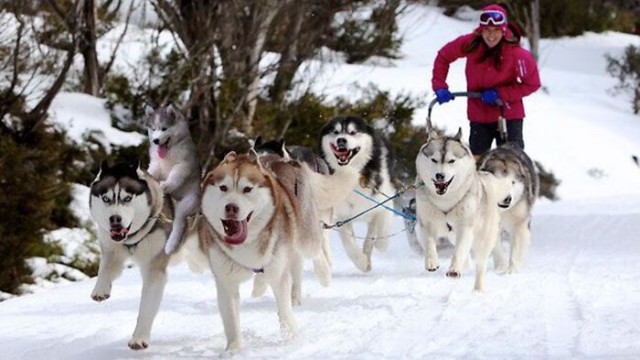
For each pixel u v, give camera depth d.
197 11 18.53
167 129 8.98
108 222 6.89
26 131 16.11
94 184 7.00
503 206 10.16
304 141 19.45
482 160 10.72
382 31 23.00
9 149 14.60
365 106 21.16
